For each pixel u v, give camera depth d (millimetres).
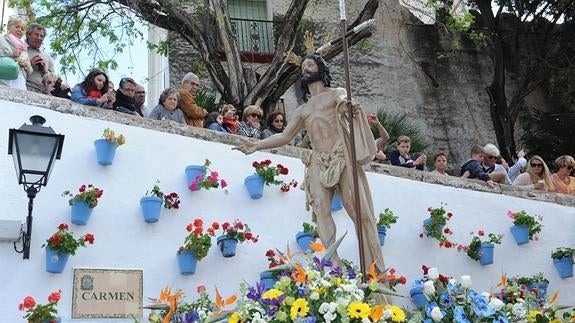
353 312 4031
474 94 15641
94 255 6820
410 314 4461
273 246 7625
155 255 7082
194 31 11867
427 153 14906
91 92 7758
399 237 8289
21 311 6332
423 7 15484
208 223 7473
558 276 8922
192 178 7469
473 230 8719
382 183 8461
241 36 14781
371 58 15289
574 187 9828
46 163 6164
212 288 7176
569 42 15500
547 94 16109
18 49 7461
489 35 15547
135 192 7273
